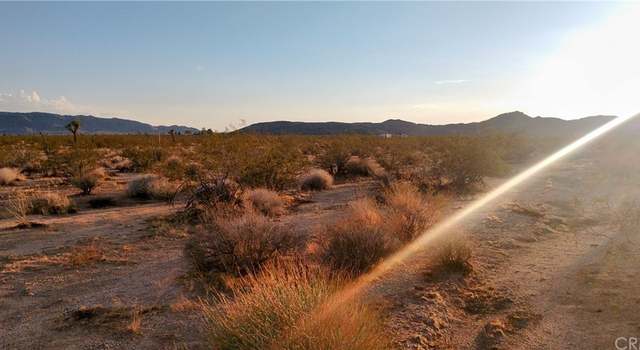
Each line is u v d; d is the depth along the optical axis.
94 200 16.91
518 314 5.68
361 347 4.06
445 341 5.02
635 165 21.41
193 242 8.00
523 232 9.97
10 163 27.84
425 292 6.32
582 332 5.11
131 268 7.98
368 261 7.21
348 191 18.05
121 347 5.00
